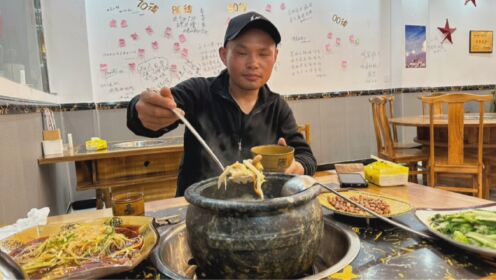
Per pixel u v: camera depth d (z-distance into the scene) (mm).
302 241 543
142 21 3422
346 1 4348
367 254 648
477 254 628
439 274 571
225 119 1333
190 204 602
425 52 4816
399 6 4551
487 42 5246
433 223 764
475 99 2590
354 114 4566
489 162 2934
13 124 1467
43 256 664
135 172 2352
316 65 4273
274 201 524
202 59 3689
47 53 3078
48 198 2219
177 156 2445
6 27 1732
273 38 1149
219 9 3713
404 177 1195
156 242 659
